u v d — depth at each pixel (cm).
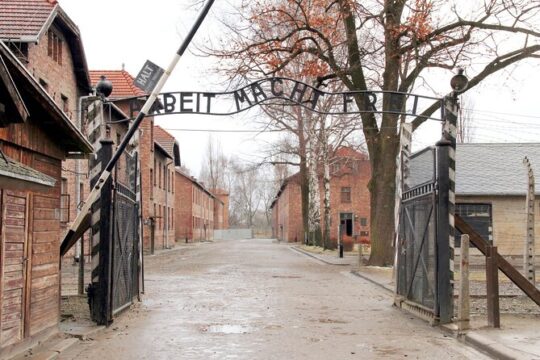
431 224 1152
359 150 4378
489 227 2970
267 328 1108
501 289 1686
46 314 917
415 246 1277
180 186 7625
